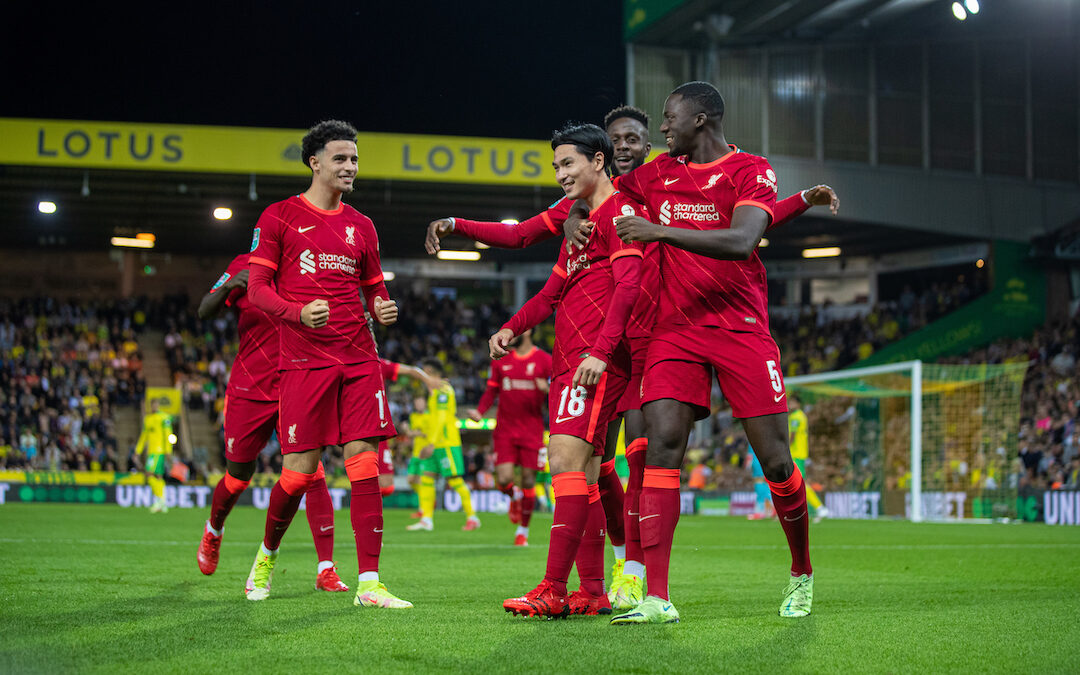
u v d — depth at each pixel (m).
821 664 2.83
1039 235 26.56
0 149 20.52
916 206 26.56
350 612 3.93
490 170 22.22
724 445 25.94
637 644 3.12
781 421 3.83
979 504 18.66
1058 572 6.43
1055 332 25.31
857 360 28.34
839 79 26.55
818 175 26.25
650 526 3.68
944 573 6.36
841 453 24.41
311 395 4.36
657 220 3.95
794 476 3.88
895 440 21.88
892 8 25.38
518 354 9.73
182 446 25.80
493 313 31.33
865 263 30.50
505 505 20.91
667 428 3.72
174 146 21.08
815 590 5.14
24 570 5.66
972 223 26.73
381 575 5.88
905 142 26.67
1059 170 27.17
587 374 3.62
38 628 3.40
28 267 29.31
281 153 21.45
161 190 23.88
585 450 3.88
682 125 3.92
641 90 25.80
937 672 2.73
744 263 3.84
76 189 23.86
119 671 2.65
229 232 27.97
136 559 6.56
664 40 25.80
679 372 3.76
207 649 3.00
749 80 26.25
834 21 25.66
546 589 3.81
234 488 5.25
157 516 14.17
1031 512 17.44
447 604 4.29
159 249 29.70
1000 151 26.98
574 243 3.89
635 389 4.40
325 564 4.88
